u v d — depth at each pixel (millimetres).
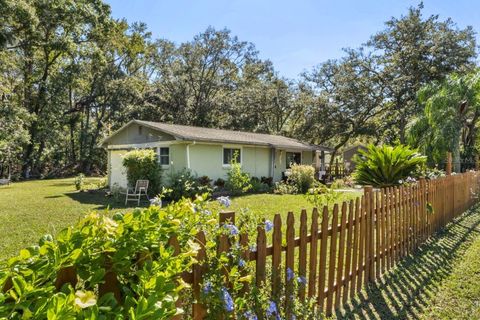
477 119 17766
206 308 1779
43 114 23781
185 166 12812
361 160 6633
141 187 11117
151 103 27516
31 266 1012
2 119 18531
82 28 20359
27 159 24812
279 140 18688
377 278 3777
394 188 4227
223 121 28516
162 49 29641
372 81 22766
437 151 12203
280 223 2375
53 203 10680
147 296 1178
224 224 1977
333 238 3010
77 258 1094
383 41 22375
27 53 20984
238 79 31172
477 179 9008
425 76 20562
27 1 16688
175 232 1566
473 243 5250
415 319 2932
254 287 2025
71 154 30156
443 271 4027
